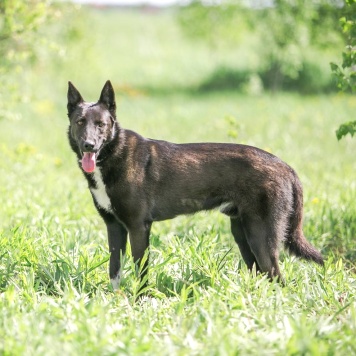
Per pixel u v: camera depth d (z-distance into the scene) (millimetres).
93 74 46438
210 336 7133
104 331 7008
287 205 9875
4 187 15695
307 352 6648
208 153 10039
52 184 16562
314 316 8195
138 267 9688
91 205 14406
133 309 8469
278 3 36812
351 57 10898
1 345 6770
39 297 8656
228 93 43781
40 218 12672
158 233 12227
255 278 9203
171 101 39344
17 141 24625
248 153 9984
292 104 36219
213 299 8219
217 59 56812
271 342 6977
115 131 9844
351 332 7293
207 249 10469
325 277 9617
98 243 11469
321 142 24609
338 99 36781
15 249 10078
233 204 9953
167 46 70000
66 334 7184
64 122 30156
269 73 46250
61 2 19328
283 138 24219
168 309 8445
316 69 46844
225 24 48281
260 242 9711
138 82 49656
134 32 79625
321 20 35031
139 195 9773
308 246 10039
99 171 9750
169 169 9906
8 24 15078
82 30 38375
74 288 8516
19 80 34594
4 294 8547
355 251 11914
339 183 16609
